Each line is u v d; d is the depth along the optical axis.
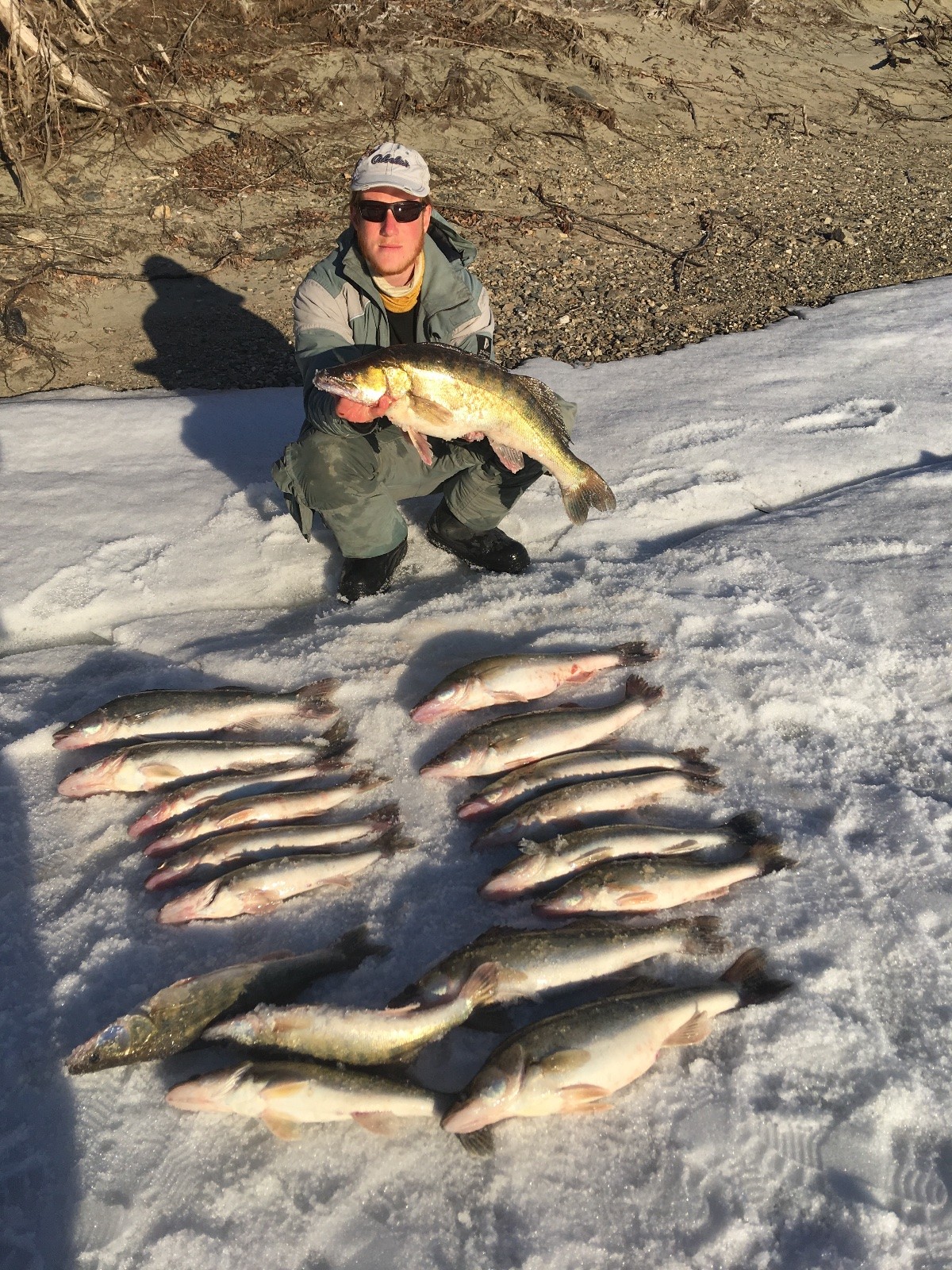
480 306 2.55
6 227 4.89
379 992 1.65
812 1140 1.45
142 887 1.84
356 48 6.76
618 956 1.64
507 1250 1.35
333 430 2.33
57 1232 1.40
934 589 2.50
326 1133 1.47
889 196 6.27
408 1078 1.51
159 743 2.04
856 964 1.66
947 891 1.77
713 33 8.62
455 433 2.18
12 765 2.11
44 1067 1.58
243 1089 1.43
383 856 1.87
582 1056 1.45
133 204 5.30
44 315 4.30
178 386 3.82
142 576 2.68
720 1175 1.42
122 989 1.68
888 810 1.93
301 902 1.81
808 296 4.67
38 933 1.78
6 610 2.54
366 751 2.11
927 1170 1.42
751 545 2.72
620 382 3.77
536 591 2.56
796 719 2.15
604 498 2.32
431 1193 1.41
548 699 2.23
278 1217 1.40
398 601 2.57
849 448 3.20
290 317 4.42
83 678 2.35
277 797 1.93
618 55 7.91
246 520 2.90
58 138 5.54
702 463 3.14
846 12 9.66
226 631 2.51
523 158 6.44
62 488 3.06
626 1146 1.45
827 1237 1.36
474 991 1.55
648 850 1.81
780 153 7.07
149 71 6.05
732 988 1.59
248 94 6.31
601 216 5.74
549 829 1.88
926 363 3.79
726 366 3.84
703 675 2.24
